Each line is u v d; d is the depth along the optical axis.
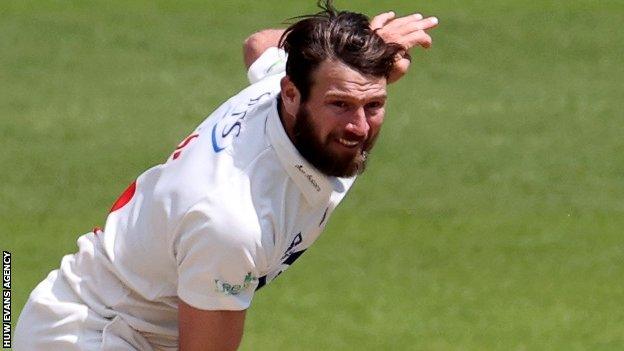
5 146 45.12
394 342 31.39
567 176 42.97
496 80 52.66
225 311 15.88
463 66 54.16
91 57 54.81
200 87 51.59
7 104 49.34
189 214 15.59
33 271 35.09
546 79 52.81
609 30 58.56
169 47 55.94
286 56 17.56
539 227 39.06
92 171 43.09
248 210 15.48
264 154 15.73
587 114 48.75
